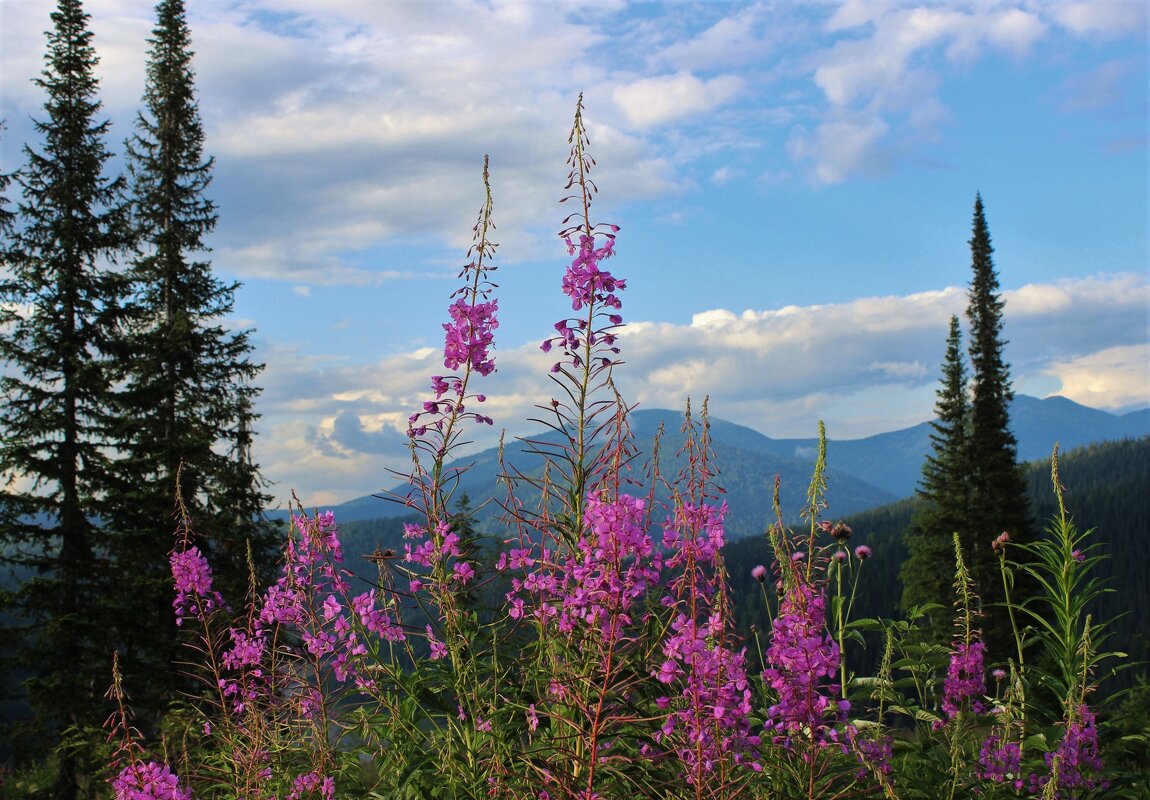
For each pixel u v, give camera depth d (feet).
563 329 12.58
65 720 63.62
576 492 12.11
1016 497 124.57
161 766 12.74
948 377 134.10
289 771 14.89
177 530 18.38
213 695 16.65
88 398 71.31
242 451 75.05
